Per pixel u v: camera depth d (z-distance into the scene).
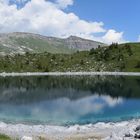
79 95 104.81
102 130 48.38
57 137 42.62
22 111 71.50
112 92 111.62
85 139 41.00
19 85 153.25
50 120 59.78
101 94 106.31
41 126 53.09
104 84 146.50
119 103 83.19
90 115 65.19
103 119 60.53
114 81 165.12
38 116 64.50
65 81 176.00
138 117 62.16
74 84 152.75
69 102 87.50
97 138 41.47
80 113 67.75
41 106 79.88
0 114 67.38
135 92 109.88
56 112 69.56
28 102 88.31
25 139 33.66
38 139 38.44
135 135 37.56
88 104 82.62
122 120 59.16
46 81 179.50
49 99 95.00
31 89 130.50
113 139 37.25
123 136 38.97
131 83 148.00
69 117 63.06
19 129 50.16
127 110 71.25
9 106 80.31
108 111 70.06
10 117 63.59
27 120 60.03
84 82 164.38
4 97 101.56
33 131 48.41
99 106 78.38
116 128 49.62
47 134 45.69
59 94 109.06
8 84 160.38
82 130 48.88
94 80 177.50
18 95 107.38
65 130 49.19
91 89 124.75
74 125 54.09
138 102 84.69
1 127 51.91
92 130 48.59
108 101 87.75
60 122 57.78
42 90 125.31
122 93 107.56
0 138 33.16
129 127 49.44
